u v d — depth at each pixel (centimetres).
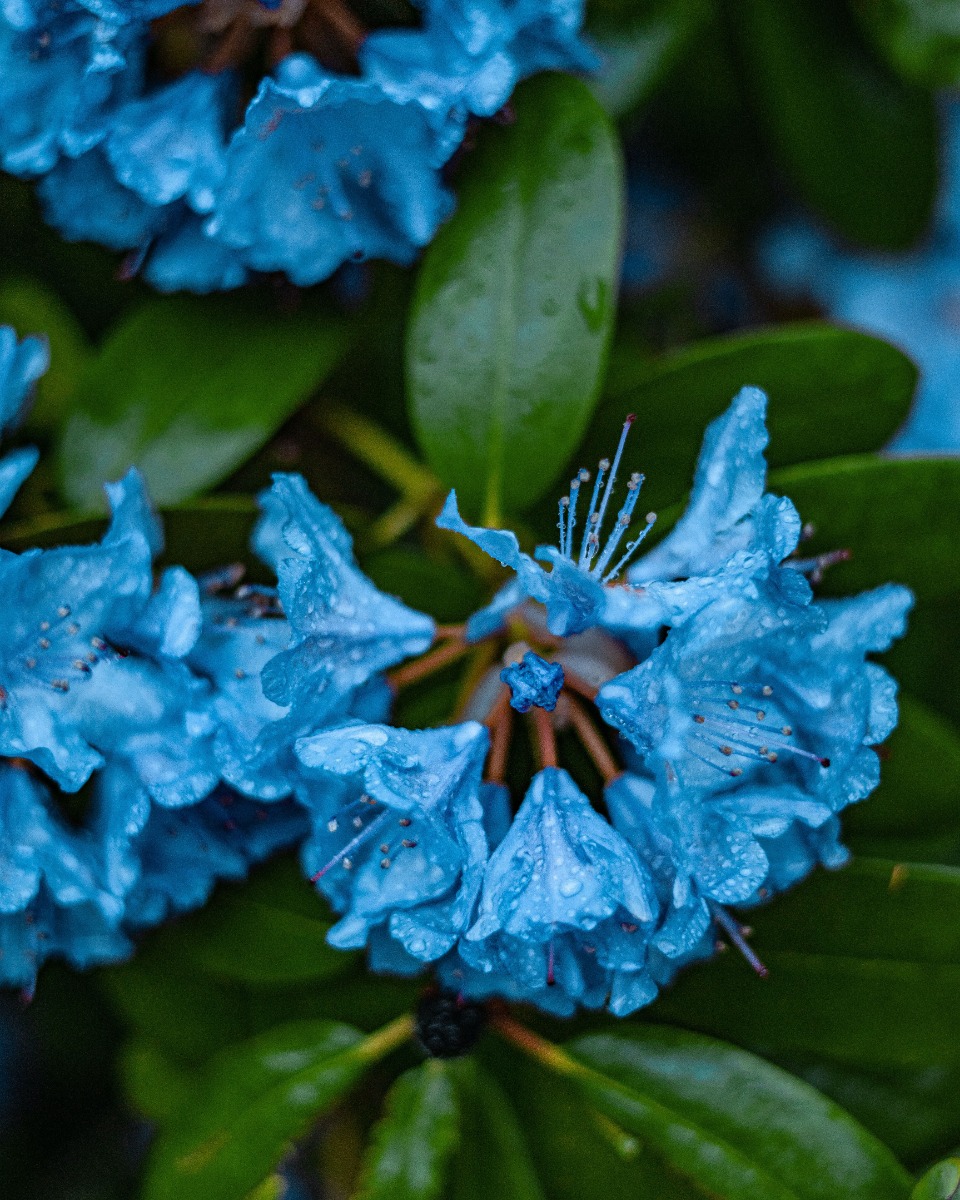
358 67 75
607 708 70
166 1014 79
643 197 87
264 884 77
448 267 76
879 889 76
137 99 75
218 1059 77
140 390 77
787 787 71
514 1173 76
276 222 75
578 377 76
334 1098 76
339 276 77
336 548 72
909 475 75
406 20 75
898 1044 77
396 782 70
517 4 74
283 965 77
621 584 72
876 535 76
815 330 76
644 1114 76
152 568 75
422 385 76
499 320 76
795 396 76
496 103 73
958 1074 78
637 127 84
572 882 69
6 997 86
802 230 87
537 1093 77
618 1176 77
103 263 81
